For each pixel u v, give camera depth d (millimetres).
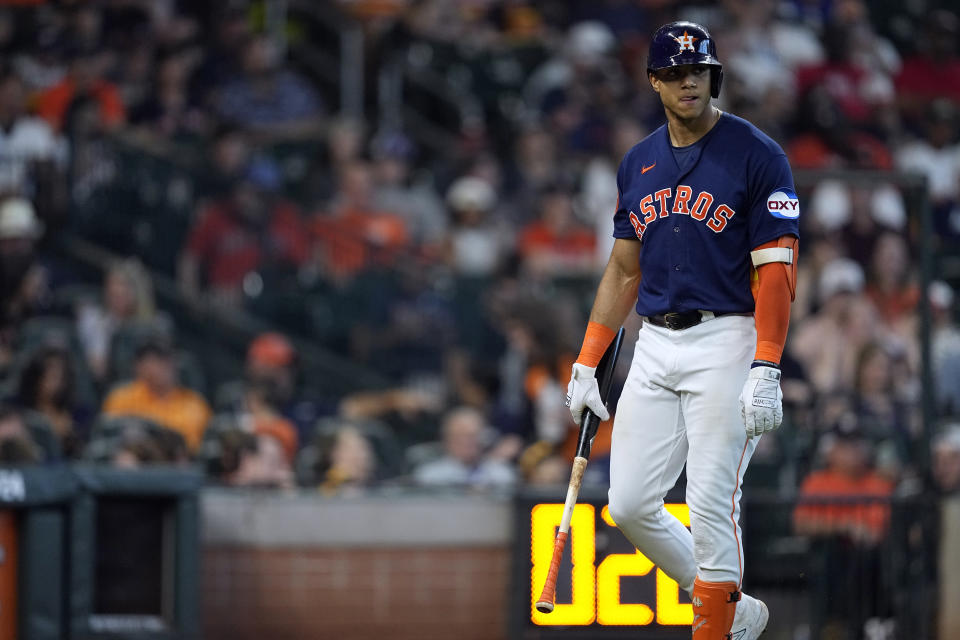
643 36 56250
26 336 33406
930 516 25422
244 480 27875
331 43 54812
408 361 39938
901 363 32594
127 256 40688
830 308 34625
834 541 25344
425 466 30172
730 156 16062
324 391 39438
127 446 26969
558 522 25062
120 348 34812
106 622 23688
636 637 24391
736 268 16219
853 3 53406
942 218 48594
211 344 39781
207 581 25484
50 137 41062
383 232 42781
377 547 26094
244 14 51031
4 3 45656
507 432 34250
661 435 16719
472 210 42500
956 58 54719
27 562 22922
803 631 25312
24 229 35781
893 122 51250
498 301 39469
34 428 26750
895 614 25234
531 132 44969
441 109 54438
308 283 40406
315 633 25812
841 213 39094
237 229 40281
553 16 57812
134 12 47562
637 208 16609
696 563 16578
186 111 45812
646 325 16906
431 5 57062
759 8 54250
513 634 25094
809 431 29234
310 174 44656
